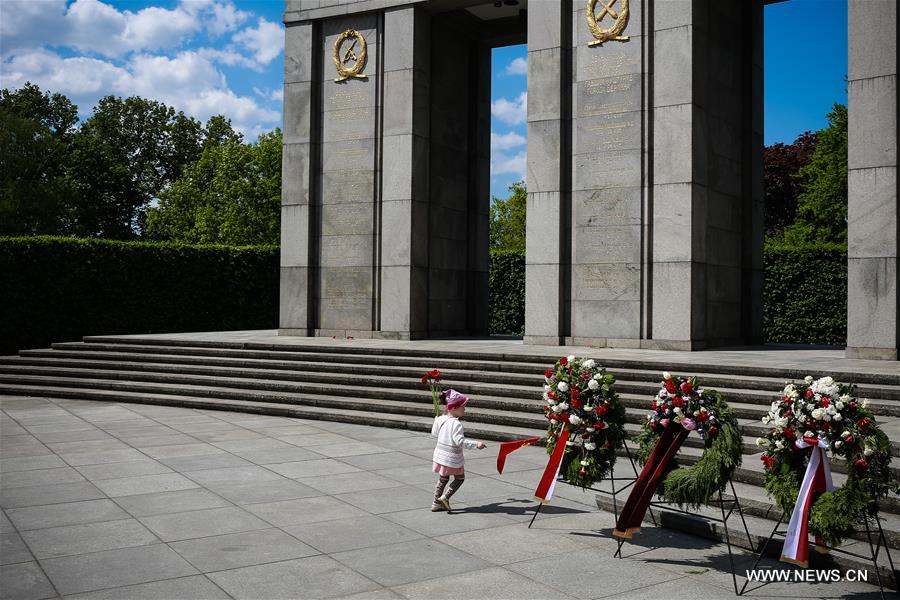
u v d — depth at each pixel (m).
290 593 5.74
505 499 8.63
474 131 22.86
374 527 7.48
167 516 7.82
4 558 6.53
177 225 50.06
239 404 15.27
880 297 15.02
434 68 21.45
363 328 21.25
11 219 45.88
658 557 6.73
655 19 17.58
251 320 28.92
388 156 20.83
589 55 18.34
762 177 19.83
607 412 7.52
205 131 62.34
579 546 7.00
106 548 6.79
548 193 18.61
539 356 15.27
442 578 6.09
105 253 25.69
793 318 24.11
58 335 24.72
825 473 6.14
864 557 6.07
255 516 7.83
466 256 22.67
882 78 15.19
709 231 17.86
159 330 26.80
